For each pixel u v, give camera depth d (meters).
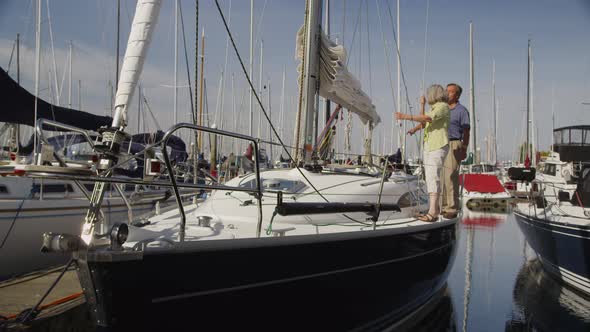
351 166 6.11
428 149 4.99
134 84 2.94
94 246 2.59
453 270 7.81
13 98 6.32
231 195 4.61
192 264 2.79
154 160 2.79
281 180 4.75
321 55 5.69
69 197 7.77
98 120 7.87
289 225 4.09
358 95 6.38
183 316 2.80
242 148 20.61
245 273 3.06
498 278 7.25
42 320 3.73
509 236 11.56
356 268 3.88
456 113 5.61
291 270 3.34
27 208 6.66
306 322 3.54
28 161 7.48
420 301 5.15
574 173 10.59
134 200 6.33
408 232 4.47
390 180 5.45
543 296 6.23
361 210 4.01
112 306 2.56
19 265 6.64
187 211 4.81
